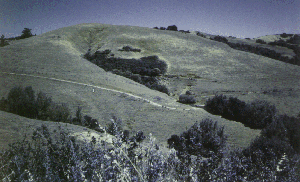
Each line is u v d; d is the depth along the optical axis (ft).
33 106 51.78
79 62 177.06
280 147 25.55
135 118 74.74
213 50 268.00
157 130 63.98
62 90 91.15
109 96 96.27
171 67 208.23
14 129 25.82
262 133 54.08
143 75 191.62
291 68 218.18
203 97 133.08
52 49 214.07
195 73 195.31
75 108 73.77
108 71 187.83
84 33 348.59
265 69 211.41
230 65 220.23
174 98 135.64
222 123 78.38
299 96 130.11
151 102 98.99
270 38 510.17
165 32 349.82
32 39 271.69
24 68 121.80
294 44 382.63
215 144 32.24
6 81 90.48
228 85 165.07
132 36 307.58
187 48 268.62
